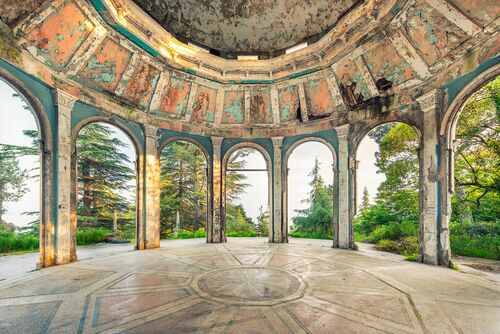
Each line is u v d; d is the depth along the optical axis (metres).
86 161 17.78
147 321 3.91
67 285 5.67
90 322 3.88
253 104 12.31
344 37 8.86
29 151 15.91
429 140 7.90
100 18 7.64
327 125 11.30
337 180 10.88
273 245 11.28
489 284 5.79
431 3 6.65
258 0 10.82
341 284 5.73
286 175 12.36
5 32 6.02
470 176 12.27
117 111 9.73
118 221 19.56
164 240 13.20
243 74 11.29
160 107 11.15
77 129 8.41
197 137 12.35
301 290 5.31
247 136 12.63
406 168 15.56
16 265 7.71
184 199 20.05
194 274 6.56
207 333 3.54
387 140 16.11
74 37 7.48
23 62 6.56
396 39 8.04
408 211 15.50
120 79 9.48
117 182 19.83
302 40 11.10
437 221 7.65
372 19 7.84
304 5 10.56
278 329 3.65
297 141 12.10
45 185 7.42
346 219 10.47
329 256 8.90
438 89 7.64
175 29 10.73
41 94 7.30
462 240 10.79
